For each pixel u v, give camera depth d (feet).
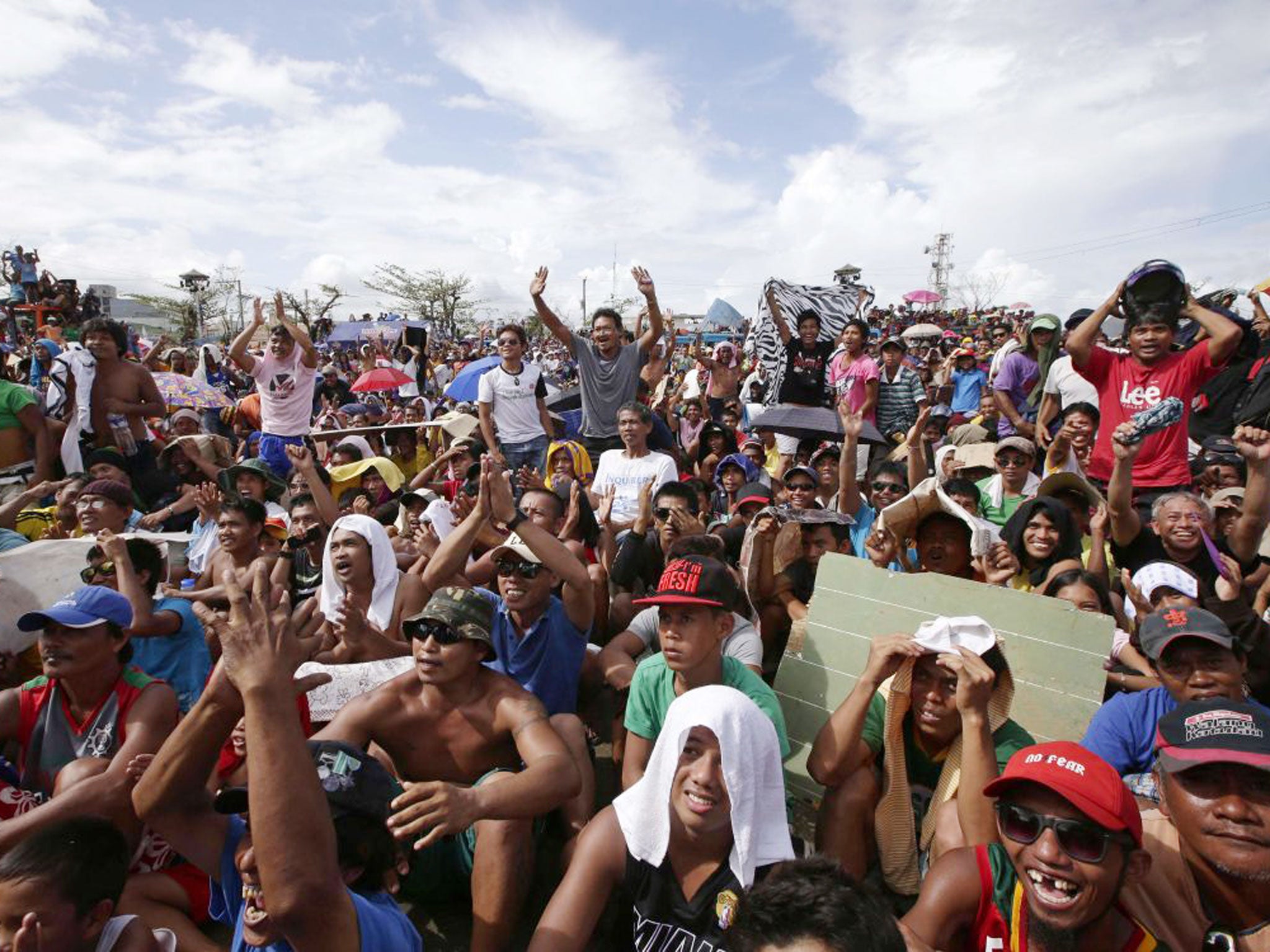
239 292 161.89
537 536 12.96
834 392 29.99
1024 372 27.99
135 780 9.16
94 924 6.75
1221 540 16.43
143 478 25.08
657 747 7.81
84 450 24.90
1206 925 7.41
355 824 6.90
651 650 15.51
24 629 9.82
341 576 14.03
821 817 10.44
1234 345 16.26
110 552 12.79
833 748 9.97
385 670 12.58
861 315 32.40
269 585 6.15
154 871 9.55
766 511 16.29
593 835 8.04
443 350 113.19
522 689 10.74
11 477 23.84
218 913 7.57
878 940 5.29
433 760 10.72
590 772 11.77
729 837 7.68
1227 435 22.67
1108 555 16.22
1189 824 7.09
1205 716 7.12
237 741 10.25
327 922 5.79
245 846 7.04
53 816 8.70
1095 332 17.94
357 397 58.08
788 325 29.99
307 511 17.98
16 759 10.62
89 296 80.23
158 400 25.75
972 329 111.04
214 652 14.79
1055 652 11.09
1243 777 6.82
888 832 10.16
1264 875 6.73
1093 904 6.50
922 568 14.71
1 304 73.05
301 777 5.76
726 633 10.77
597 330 26.25
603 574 17.66
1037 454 24.88
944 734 10.10
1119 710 10.29
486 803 8.38
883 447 26.66
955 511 13.51
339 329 104.06
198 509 23.06
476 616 10.34
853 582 12.75
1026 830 6.64
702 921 7.58
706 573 10.35
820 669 12.51
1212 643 9.34
